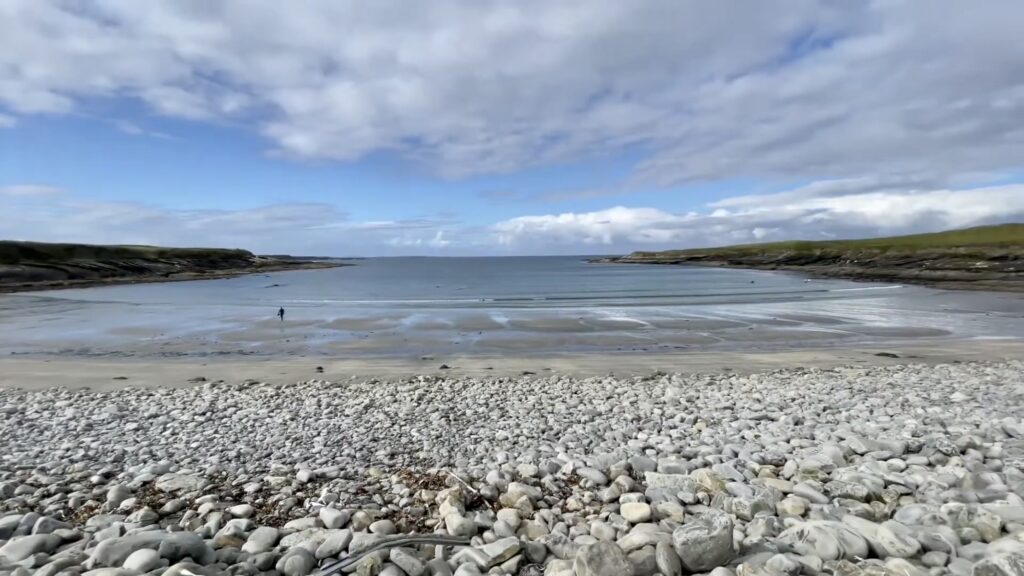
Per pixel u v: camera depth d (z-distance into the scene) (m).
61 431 9.18
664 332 25.33
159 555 4.06
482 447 8.23
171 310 36.44
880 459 6.97
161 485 6.34
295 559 4.19
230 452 7.93
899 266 77.88
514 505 5.70
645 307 37.47
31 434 8.99
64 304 41.09
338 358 19.09
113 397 12.22
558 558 4.46
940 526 4.65
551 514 5.45
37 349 21.03
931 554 4.13
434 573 4.18
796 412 10.21
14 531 4.91
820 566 3.94
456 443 8.47
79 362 17.95
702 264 140.25
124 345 22.03
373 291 60.09
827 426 8.88
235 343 22.59
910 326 26.69
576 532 5.03
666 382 14.07
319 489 6.31
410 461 7.55
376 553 4.30
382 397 12.17
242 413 10.53
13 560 4.21
